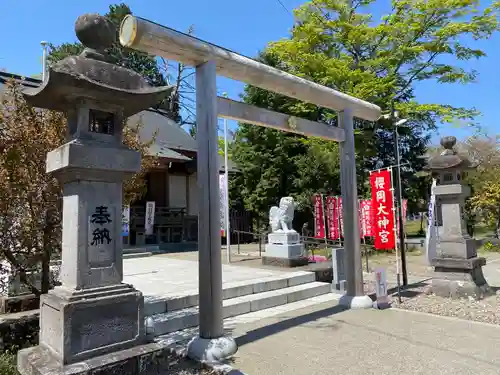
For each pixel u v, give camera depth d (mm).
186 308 6504
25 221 5250
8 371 3941
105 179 3762
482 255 15383
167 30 4605
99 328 3549
